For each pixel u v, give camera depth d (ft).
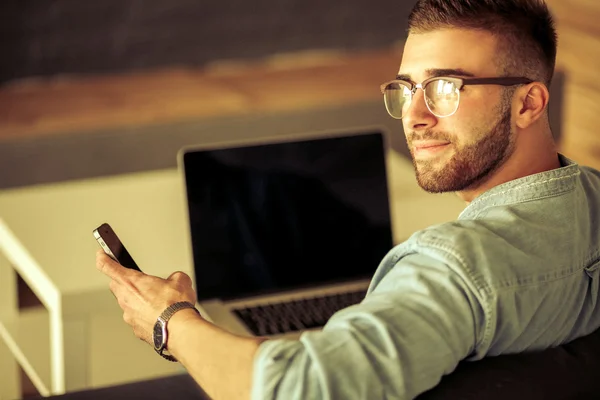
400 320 3.61
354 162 7.38
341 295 6.98
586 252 4.21
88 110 14.93
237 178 7.16
